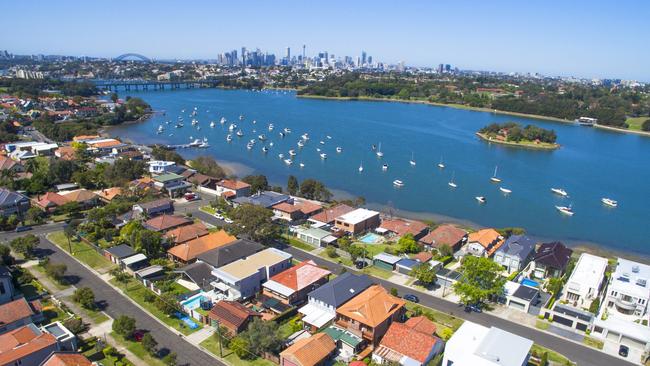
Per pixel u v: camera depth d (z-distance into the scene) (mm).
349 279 83875
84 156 189000
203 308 80875
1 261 89438
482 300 89062
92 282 89188
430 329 72812
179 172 166875
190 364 66000
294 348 64125
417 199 169125
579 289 88125
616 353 73750
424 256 105500
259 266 89938
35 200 133250
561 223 151250
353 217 127250
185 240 106375
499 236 121375
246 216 111062
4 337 62719
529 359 69750
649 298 83812
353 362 64562
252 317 74875
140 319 77000
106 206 122250
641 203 174875
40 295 82500
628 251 130750
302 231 118500
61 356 58062
